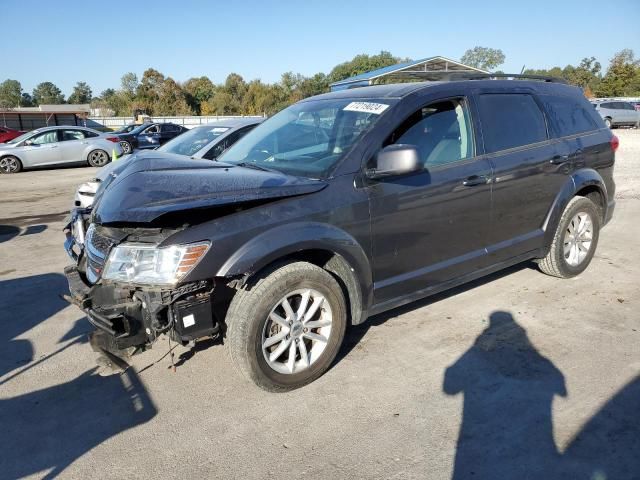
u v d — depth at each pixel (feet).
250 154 13.38
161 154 14.01
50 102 458.91
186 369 11.85
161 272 9.18
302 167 11.62
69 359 12.58
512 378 10.94
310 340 11.18
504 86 14.46
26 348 13.17
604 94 217.56
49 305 15.99
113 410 10.41
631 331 12.85
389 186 11.42
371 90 13.55
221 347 12.84
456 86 13.30
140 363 12.17
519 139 14.29
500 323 13.53
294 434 9.43
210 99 271.90
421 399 10.32
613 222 24.17
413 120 12.24
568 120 15.93
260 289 9.95
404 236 11.82
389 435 9.28
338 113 12.82
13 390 11.25
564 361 11.53
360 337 13.00
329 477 8.32
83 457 9.05
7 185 45.83
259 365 10.14
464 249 13.20
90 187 21.22
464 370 11.32
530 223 14.73
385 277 11.83
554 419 9.52
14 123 167.32
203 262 9.22
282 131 13.79
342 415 9.92
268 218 9.95
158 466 8.75
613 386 10.47
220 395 10.78
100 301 9.98
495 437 9.11
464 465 8.46
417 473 8.32
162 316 9.66
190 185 10.15
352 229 10.91
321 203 10.54
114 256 9.65
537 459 8.53
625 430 9.14
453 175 12.48
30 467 8.85
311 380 10.98
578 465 8.35
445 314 14.19
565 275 16.26
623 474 8.13
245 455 8.93
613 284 16.06
